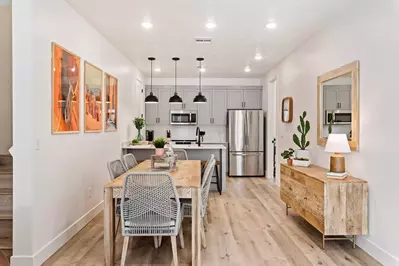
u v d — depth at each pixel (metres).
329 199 3.07
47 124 2.99
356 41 3.29
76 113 3.65
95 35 4.29
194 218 2.74
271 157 7.68
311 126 4.57
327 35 4.02
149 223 2.63
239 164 7.97
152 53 5.69
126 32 4.41
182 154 5.27
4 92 4.22
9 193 3.31
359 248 3.23
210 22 3.96
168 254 3.09
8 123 4.24
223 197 5.62
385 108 2.80
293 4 3.37
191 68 7.14
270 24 4.00
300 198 3.80
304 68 4.88
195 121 8.48
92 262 2.88
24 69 2.70
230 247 3.26
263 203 5.18
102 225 3.95
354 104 3.29
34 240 2.76
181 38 4.69
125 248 2.65
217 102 8.54
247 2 3.33
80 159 3.81
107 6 3.47
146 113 8.48
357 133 3.25
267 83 7.72
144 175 2.55
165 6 3.46
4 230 3.12
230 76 8.29
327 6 3.40
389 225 2.75
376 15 2.93
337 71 3.67
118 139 5.51
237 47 5.21
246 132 7.95
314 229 3.85
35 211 2.77
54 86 3.09
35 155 2.77
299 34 4.46
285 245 3.32
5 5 4.18
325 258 2.98
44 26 2.91
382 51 2.84
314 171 3.75
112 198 2.78
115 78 5.25
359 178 3.24
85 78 3.91
